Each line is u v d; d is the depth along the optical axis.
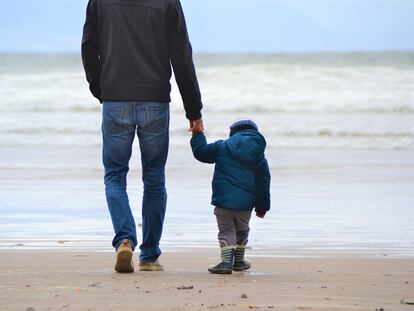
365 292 10.97
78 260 14.47
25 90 83.88
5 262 14.16
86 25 13.16
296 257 15.29
